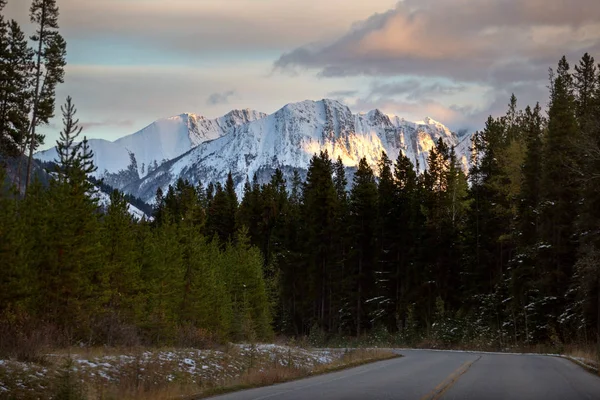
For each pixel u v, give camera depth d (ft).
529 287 194.39
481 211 258.37
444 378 72.08
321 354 119.14
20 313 94.84
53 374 55.72
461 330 211.61
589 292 152.15
